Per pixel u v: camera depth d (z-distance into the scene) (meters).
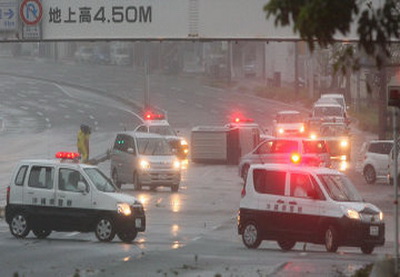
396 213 40.69
